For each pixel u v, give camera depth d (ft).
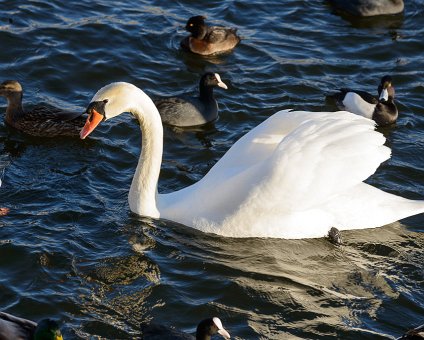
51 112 67.36
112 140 65.26
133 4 85.35
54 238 52.75
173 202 55.01
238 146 54.24
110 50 77.56
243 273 50.78
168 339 43.14
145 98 53.78
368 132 52.85
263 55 79.41
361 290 50.14
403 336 43.04
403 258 53.06
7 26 78.33
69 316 46.42
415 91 75.46
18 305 46.93
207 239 53.42
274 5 88.02
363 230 54.95
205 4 87.35
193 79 75.97
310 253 52.95
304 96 73.61
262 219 52.85
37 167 61.82
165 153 64.75
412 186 61.16
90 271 50.06
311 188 51.78
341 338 46.09
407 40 83.71
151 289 48.91
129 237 53.26
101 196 57.88
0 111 70.08
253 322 47.01
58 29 78.89
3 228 53.36
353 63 79.15
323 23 85.66
